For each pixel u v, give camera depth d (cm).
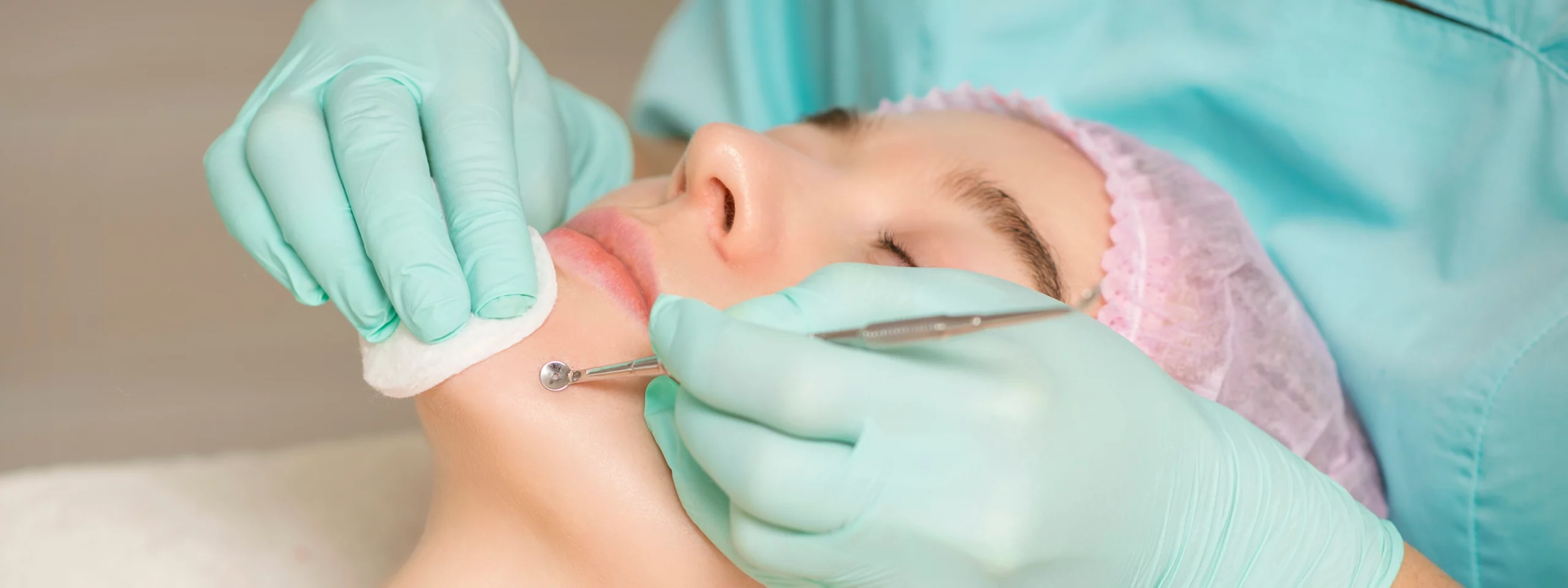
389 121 95
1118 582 78
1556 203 112
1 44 255
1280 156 130
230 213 98
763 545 74
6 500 138
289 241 92
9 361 212
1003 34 147
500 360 82
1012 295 81
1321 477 92
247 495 145
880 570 74
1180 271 105
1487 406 107
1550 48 113
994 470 72
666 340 74
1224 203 114
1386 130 122
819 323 78
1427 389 111
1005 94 148
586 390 82
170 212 238
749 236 89
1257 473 86
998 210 100
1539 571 108
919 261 97
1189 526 81
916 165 104
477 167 95
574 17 288
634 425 82
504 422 81
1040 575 74
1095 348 80
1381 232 122
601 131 154
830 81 169
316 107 101
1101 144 117
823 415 71
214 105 252
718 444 73
